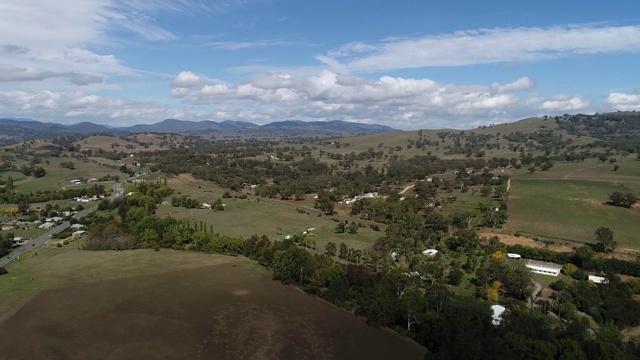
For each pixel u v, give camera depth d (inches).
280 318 4185.5
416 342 3777.1
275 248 5777.6
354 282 4758.9
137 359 3403.1
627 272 5388.8
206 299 4608.8
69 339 3700.8
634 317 4121.6
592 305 4298.7
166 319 4119.1
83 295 4665.4
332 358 3489.2
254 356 3494.1
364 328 4020.7
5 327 3902.6
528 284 4862.2
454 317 3801.7
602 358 3235.7
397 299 4207.7
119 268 5536.4
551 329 3732.8
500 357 3164.4
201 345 3646.7
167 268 5570.9
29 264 5664.4
